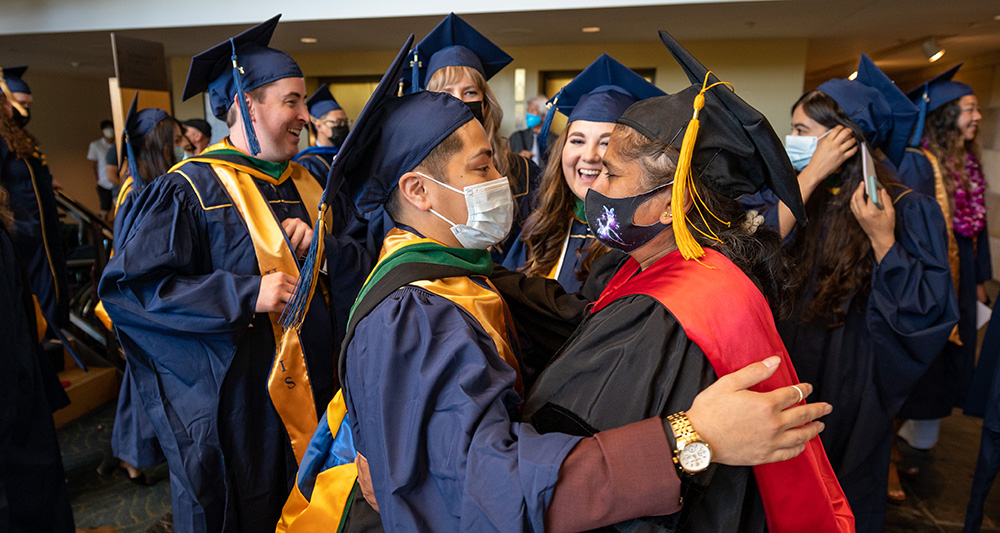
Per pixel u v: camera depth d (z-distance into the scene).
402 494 0.80
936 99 2.68
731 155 0.86
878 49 7.31
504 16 4.97
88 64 7.61
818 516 0.85
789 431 0.71
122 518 2.45
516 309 1.23
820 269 1.81
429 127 0.95
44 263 3.14
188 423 1.66
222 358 1.64
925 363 1.74
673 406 0.77
